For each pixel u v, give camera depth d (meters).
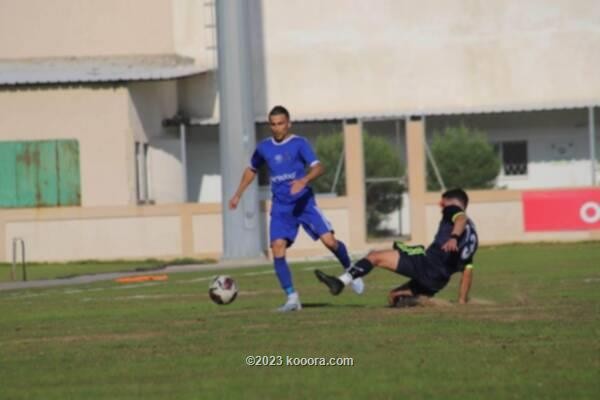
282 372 37.16
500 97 142.75
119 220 123.31
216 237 123.56
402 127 138.38
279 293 68.56
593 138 137.75
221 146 115.88
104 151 125.75
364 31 143.00
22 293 79.44
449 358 38.66
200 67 136.12
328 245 54.72
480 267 87.56
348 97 142.75
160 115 136.00
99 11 140.75
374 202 127.94
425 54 143.00
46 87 125.50
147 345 44.41
